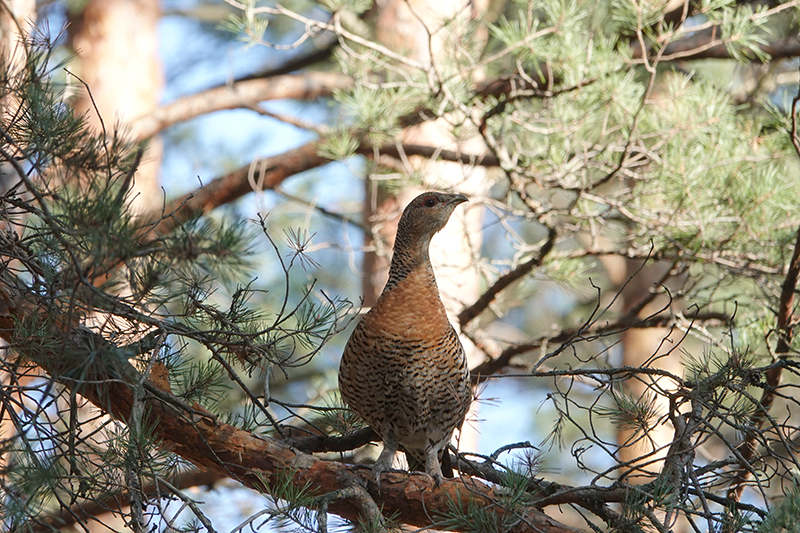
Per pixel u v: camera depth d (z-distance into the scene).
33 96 5.04
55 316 5.01
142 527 4.91
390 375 7.29
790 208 10.14
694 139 10.70
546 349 12.00
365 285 15.17
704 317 10.98
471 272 14.94
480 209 15.65
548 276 11.92
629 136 10.23
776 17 13.62
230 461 6.48
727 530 5.06
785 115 9.82
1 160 4.86
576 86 10.13
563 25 10.17
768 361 9.18
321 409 6.90
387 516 6.51
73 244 4.52
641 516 5.27
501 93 12.12
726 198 10.30
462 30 10.80
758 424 7.20
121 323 5.95
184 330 5.33
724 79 13.23
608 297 18.28
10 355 6.16
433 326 7.30
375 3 15.14
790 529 4.54
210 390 6.82
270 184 14.18
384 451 7.59
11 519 4.66
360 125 11.24
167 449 6.51
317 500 5.67
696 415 5.79
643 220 10.53
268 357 5.73
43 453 4.91
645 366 6.32
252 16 10.12
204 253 4.40
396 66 12.52
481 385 13.16
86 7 16.88
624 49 10.28
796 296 10.05
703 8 9.55
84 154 4.94
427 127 14.64
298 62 18.67
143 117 15.62
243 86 16.14
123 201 4.48
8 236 5.48
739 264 10.33
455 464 8.05
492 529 5.39
